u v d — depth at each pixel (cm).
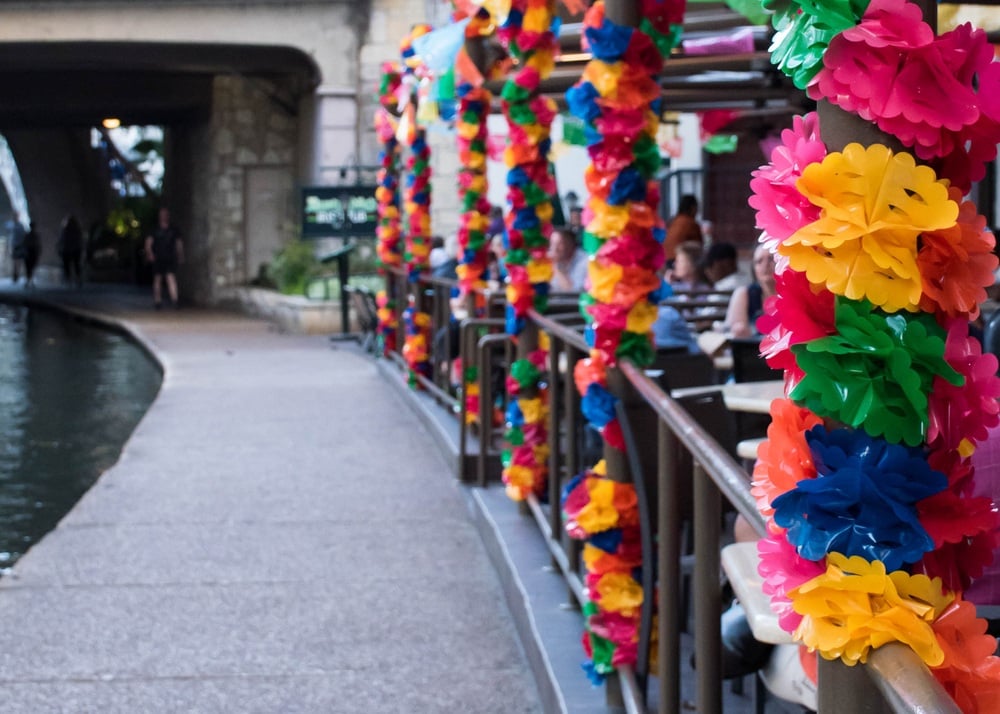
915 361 145
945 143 146
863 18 146
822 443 150
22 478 981
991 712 145
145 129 4331
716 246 943
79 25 2055
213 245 2459
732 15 614
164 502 769
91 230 3591
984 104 145
